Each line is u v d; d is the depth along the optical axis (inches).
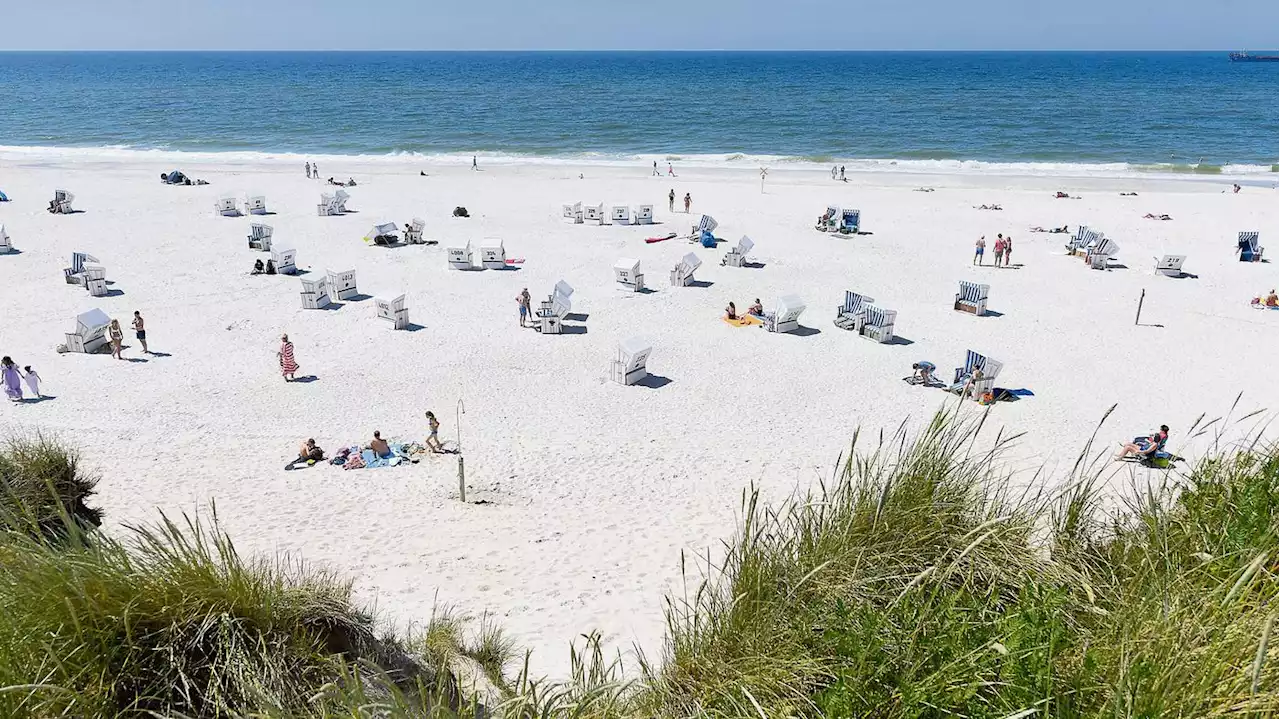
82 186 1840.6
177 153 2630.4
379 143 2915.8
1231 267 1231.5
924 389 793.6
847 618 142.3
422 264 1228.5
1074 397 772.6
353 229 1444.4
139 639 141.6
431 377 818.2
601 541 466.6
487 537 473.1
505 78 7190.0
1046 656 125.4
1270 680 115.3
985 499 178.4
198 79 7244.1
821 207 1670.8
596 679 161.5
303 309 1018.7
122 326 946.7
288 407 739.4
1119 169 2332.7
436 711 137.9
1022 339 937.5
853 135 3105.3
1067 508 185.8
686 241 1378.0
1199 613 130.5
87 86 6269.7
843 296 1095.0
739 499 544.1
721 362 867.4
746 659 145.7
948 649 131.1
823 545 163.9
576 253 1301.7
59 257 1224.2
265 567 177.9
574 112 4028.1
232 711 131.7
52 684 127.2
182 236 1370.6
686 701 146.5
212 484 561.9
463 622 319.0
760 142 2928.2
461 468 538.6
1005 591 154.8
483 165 2380.7
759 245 1359.5
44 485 336.8
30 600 139.1
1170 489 195.5
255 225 1280.8
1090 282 1160.2
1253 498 172.2
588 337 939.3
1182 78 6815.9
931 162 2439.7
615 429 695.7
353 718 125.3
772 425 705.6
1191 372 837.8
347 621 178.4
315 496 546.0
